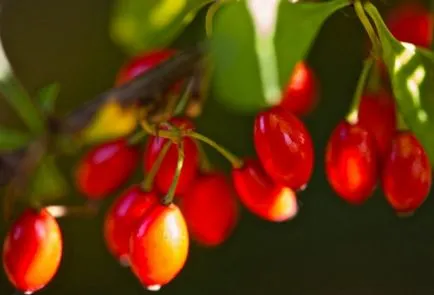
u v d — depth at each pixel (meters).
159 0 0.21
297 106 0.22
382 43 0.19
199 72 0.21
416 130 0.19
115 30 0.21
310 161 0.20
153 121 0.20
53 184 0.24
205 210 0.21
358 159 0.20
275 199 0.20
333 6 0.19
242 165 0.20
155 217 0.20
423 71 0.19
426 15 0.21
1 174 0.22
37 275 0.20
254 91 0.19
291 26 0.19
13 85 0.23
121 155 0.22
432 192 0.33
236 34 0.18
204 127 0.31
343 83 0.30
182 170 0.20
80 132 0.22
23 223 0.20
